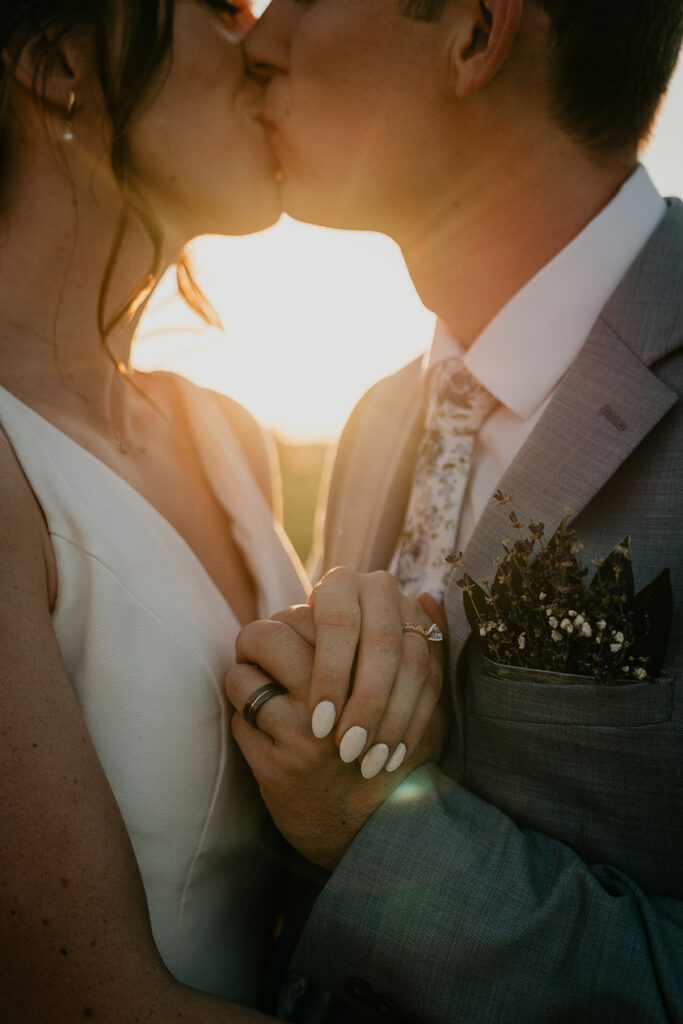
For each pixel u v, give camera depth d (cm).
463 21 173
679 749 142
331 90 179
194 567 156
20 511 125
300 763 137
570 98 177
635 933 134
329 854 151
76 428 157
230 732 149
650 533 153
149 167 161
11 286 153
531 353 186
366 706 132
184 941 142
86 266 159
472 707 162
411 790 151
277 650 139
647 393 156
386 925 139
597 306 182
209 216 172
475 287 200
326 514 242
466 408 198
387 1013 144
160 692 137
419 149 184
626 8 173
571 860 144
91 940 108
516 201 186
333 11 176
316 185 193
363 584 150
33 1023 106
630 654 143
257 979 162
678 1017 126
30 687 112
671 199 194
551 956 134
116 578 137
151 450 179
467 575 151
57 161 152
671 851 145
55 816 109
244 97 170
